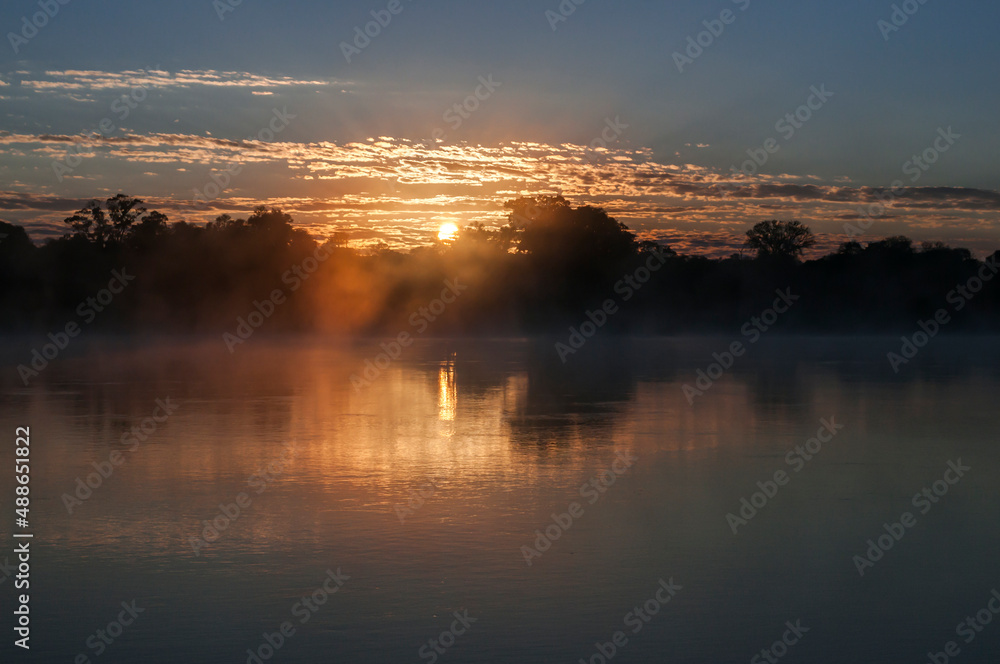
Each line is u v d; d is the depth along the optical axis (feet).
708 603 26.73
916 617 25.64
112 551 31.81
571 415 71.92
